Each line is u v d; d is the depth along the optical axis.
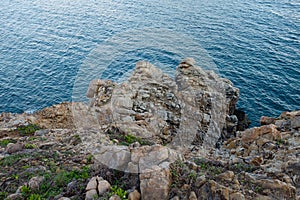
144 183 6.83
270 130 10.59
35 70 28.16
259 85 23.58
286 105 21.62
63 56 29.78
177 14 36.34
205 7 39.06
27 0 46.50
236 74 24.78
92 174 7.82
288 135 10.52
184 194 6.88
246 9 39.00
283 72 25.27
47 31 35.34
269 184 7.16
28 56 30.42
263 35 31.75
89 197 6.81
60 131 12.64
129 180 7.24
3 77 27.36
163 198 6.72
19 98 24.81
